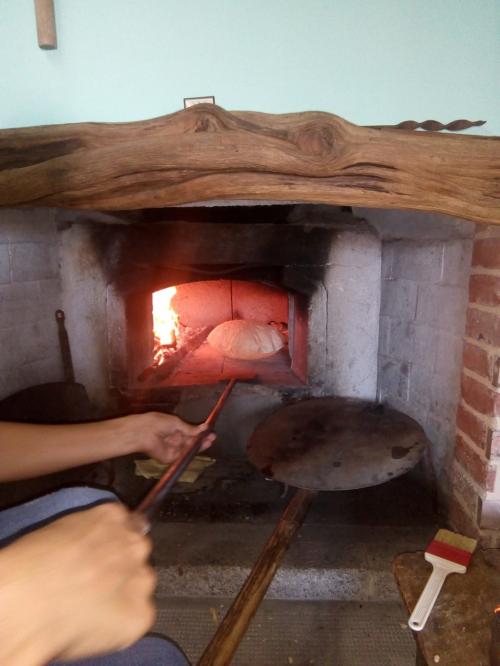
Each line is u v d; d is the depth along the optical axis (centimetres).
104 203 88
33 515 65
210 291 197
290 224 149
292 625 107
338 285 155
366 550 114
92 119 91
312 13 85
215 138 81
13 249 132
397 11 84
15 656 28
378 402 159
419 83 87
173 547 115
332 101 88
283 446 121
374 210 143
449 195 83
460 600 79
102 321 157
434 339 130
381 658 100
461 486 113
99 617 32
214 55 87
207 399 161
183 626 107
